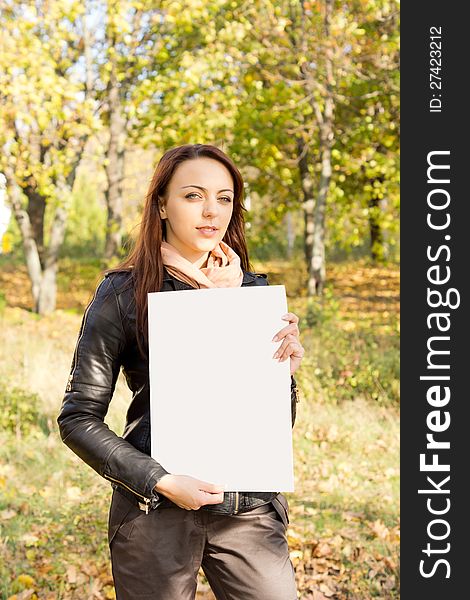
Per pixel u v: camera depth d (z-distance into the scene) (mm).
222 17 10312
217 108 10164
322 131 10930
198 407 2020
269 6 9727
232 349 2029
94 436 1981
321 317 8922
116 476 1955
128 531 2051
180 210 2084
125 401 5969
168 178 2107
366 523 4488
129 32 10352
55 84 9305
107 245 11977
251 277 2281
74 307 12398
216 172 2100
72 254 18984
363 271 15555
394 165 10711
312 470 5469
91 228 19672
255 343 2033
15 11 9703
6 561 3877
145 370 2084
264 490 2006
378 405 6734
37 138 10523
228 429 2016
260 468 2012
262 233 13688
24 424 5938
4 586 3627
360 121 11641
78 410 2016
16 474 5109
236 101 10031
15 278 16125
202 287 2117
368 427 6258
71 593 3611
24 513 4520
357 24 9758
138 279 2082
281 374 2025
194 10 9680
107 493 4871
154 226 2121
